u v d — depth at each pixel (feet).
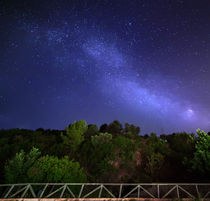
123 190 38.27
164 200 22.04
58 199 20.06
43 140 63.67
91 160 47.42
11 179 26.63
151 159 48.88
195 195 26.16
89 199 20.92
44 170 28.89
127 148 56.24
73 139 55.88
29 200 19.34
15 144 48.37
